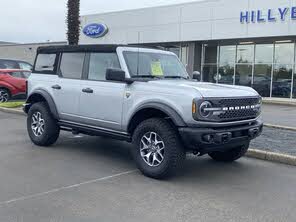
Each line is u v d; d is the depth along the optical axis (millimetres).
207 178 6551
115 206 5105
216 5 25297
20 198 5293
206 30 25875
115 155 7945
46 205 5066
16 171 6559
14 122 12211
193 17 26438
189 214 4914
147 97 6492
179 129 6000
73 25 15242
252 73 25703
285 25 22562
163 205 5199
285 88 24250
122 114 6902
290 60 24016
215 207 5188
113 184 6035
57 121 8266
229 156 7562
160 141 6293
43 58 8695
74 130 8055
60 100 8062
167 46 29297
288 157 7734
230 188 6039
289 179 6652
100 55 7473
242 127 6531
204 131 5930
